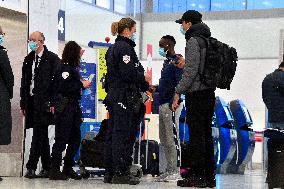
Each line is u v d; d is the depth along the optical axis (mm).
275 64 16578
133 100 8445
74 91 9344
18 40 10195
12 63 10156
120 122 8391
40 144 9578
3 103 8711
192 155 8062
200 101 8000
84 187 7625
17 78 10180
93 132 10570
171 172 9516
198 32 8164
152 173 11297
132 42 8664
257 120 16578
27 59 9719
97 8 16359
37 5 10469
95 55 12539
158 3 18250
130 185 8164
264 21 16891
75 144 9555
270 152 8656
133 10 17938
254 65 16734
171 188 7703
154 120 12914
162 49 9656
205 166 8133
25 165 10234
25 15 10258
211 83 7938
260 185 8961
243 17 17109
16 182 8539
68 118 9258
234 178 11109
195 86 8000
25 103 9641
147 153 11273
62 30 12398
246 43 17031
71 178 9570
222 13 17359
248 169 16234
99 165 9719
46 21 10641
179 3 18109
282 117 9320
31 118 9648
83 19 15719
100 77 12586
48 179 9344
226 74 8125
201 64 8000
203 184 8016
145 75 8922
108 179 8625
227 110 13430
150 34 17984
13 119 10148
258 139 16531
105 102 8641
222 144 13211
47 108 9531
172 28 17797
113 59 8484
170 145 9531
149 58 14852
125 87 8438
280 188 8648
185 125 11516
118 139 8398
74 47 9359
